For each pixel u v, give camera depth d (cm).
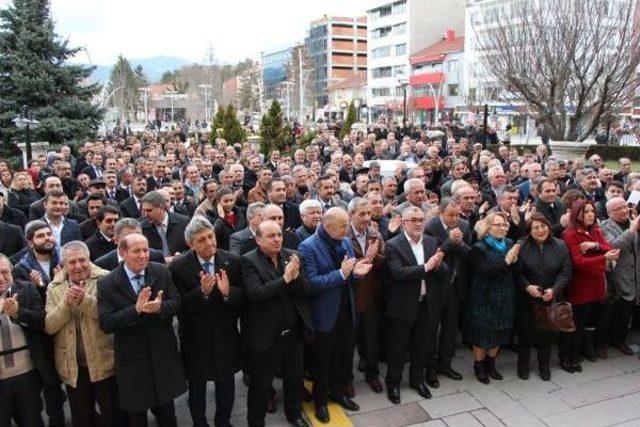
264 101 10162
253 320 455
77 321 429
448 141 1728
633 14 1680
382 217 657
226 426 465
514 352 634
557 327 521
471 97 3409
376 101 8162
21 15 2139
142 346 416
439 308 530
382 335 555
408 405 512
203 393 457
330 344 485
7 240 629
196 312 443
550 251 551
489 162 1063
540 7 1723
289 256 477
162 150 1941
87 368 436
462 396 527
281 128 2242
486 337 545
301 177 911
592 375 570
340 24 10781
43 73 2094
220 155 1423
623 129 3325
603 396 525
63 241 632
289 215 746
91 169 1301
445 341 565
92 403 446
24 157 1981
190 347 447
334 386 512
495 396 527
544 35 1688
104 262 501
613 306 607
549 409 502
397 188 907
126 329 412
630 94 1691
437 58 6562
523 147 2434
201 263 447
